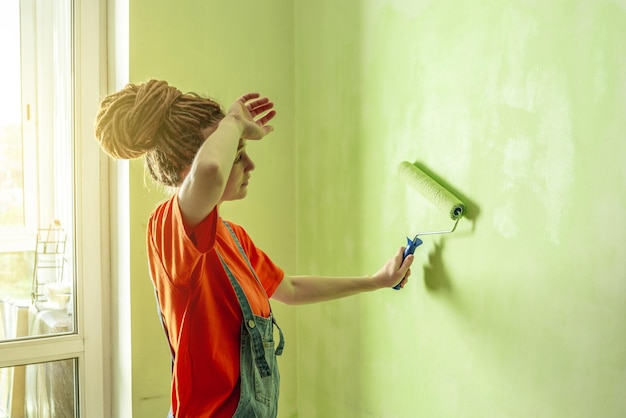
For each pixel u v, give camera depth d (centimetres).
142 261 177
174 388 121
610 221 113
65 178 183
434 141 151
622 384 111
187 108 117
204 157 101
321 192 192
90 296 185
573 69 119
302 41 198
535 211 127
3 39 175
